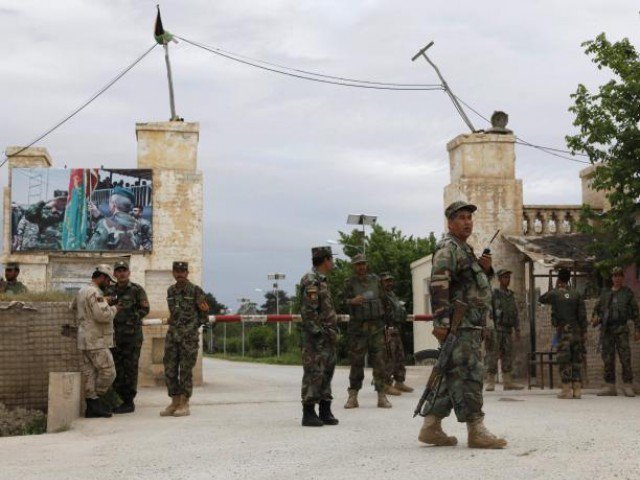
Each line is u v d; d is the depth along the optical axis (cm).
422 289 2966
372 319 1112
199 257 1691
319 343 905
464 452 648
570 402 1169
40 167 1697
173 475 599
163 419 1013
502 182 1688
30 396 1112
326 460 644
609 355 1328
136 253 1675
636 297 1565
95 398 1053
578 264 1506
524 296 1658
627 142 1406
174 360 1060
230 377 2019
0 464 678
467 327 665
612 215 1425
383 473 571
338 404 1183
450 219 687
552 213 1727
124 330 1123
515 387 1427
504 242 1673
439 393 686
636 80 1384
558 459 601
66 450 754
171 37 1750
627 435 742
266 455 680
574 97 1451
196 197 1702
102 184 1684
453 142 1733
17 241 1661
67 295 1175
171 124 1708
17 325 1110
